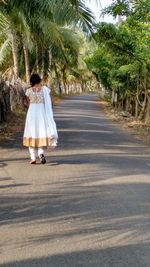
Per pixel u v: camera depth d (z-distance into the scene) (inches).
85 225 229.8
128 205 267.0
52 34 958.4
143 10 622.8
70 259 187.3
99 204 268.2
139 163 417.4
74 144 538.3
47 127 390.0
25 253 193.5
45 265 181.3
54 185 315.3
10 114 887.7
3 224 231.3
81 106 1539.1
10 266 180.2
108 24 754.8
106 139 611.8
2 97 770.2
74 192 295.9
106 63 1226.0
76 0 542.9
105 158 438.0
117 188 308.8
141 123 923.4
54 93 2156.7
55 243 204.8
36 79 390.9
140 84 1177.4
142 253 194.1
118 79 1299.2
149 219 240.7
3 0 577.0
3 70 1387.8
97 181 329.4
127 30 765.9
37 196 285.3
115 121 973.8
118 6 665.6
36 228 225.1
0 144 525.7
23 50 1406.3
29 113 389.7
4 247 200.2
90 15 551.2
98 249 198.1
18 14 666.2
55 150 482.9
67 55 1728.6
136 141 609.0
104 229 223.8
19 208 259.4
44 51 1510.8
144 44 685.9
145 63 823.7
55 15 562.9
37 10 586.9
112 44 806.5
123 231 221.1
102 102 2079.2
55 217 242.8
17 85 1043.9
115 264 182.7
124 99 1584.6
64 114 1085.1
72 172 361.1
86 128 753.6
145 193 296.7
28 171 363.9
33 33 966.4
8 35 1120.8
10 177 340.5
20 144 528.7
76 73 2765.7
